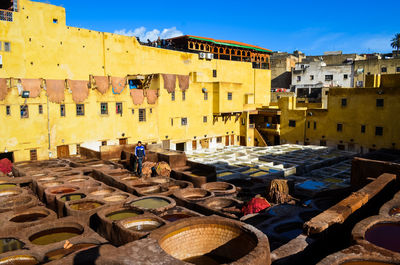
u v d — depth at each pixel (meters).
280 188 13.16
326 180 22.94
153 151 23.48
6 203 12.84
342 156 32.28
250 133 45.78
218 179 20.69
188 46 45.62
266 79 53.06
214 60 45.28
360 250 5.47
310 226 6.90
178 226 6.50
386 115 34.72
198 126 38.81
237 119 45.06
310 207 10.99
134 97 31.75
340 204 8.22
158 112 34.00
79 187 14.52
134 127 32.09
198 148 39.16
